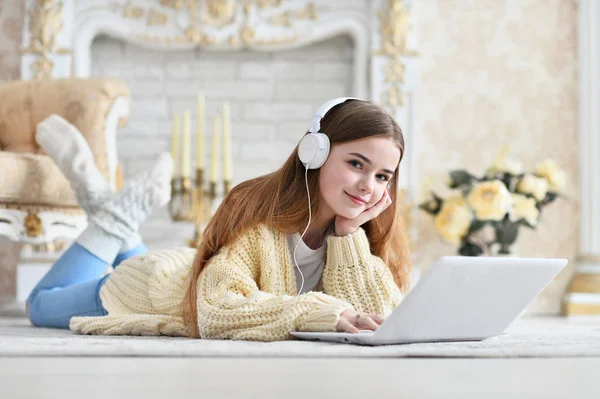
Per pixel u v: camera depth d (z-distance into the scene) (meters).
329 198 1.72
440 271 1.39
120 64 4.75
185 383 0.86
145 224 4.68
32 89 3.48
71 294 2.35
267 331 1.57
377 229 1.90
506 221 4.31
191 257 2.18
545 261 1.58
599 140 4.80
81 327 1.99
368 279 1.79
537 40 4.93
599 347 1.42
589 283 4.66
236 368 1.05
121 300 2.13
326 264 1.82
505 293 1.58
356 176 1.70
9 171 2.96
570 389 0.84
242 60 4.81
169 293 1.98
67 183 3.12
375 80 4.62
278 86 4.81
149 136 4.75
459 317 1.54
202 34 4.61
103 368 1.04
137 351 1.26
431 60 4.89
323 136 1.70
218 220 1.78
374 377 0.94
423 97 4.88
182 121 4.76
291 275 1.78
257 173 4.78
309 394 0.76
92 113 3.39
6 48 4.70
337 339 1.48
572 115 4.93
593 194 4.78
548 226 4.86
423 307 1.43
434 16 4.91
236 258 1.74
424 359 1.24
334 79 4.81
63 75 4.52
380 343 1.42
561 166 4.91
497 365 1.15
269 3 4.65
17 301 4.22
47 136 2.86
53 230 3.14
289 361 1.17
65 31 4.55
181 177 4.04
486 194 4.20
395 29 4.62
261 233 1.76
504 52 4.92
